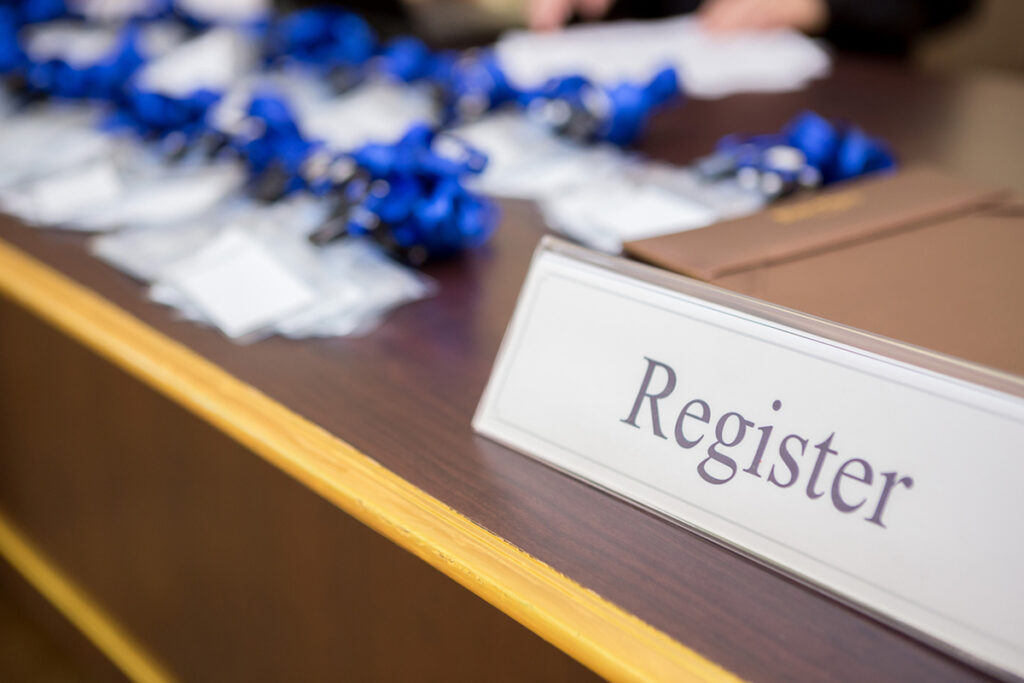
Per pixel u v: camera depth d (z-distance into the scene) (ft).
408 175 2.52
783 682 1.27
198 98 3.44
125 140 3.55
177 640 3.07
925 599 1.30
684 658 1.32
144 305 2.43
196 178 3.18
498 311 2.37
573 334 1.70
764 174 2.87
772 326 1.47
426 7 6.79
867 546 1.35
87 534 3.29
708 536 1.51
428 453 1.79
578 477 1.68
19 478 3.59
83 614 3.53
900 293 1.75
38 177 3.36
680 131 3.95
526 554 1.52
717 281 1.78
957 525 1.28
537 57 4.94
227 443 2.28
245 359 2.16
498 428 1.80
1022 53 11.47
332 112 4.09
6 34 4.31
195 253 2.64
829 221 2.08
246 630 2.62
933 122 4.15
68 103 4.05
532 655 1.71
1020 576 1.23
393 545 1.92
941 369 1.32
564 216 2.84
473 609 1.79
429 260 2.65
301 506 2.14
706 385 1.53
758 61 5.09
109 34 5.53
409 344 2.22
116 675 3.50
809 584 1.40
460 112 3.83
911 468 1.33
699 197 2.85
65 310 2.44
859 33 6.27
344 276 2.46
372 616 2.08
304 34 4.63
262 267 2.41
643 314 1.61
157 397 2.47
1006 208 2.18
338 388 2.03
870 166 2.93
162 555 2.87
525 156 3.45
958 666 1.29
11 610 4.39
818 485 1.41
